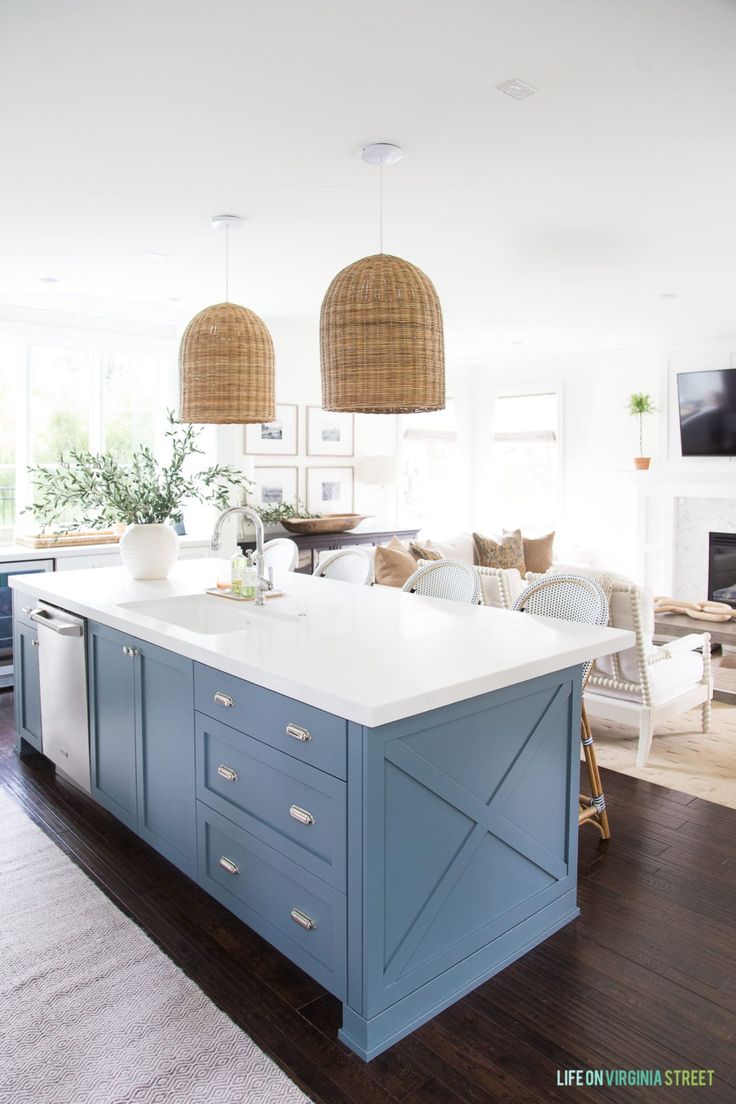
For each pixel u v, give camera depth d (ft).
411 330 7.68
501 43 6.87
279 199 11.19
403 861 6.42
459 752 6.83
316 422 23.48
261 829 7.25
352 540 22.75
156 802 9.05
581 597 9.81
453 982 6.98
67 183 10.53
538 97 7.93
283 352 22.40
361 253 14.19
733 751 13.61
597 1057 6.31
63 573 12.91
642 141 9.07
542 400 26.94
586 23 6.56
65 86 7.68
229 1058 6.31
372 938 6.20
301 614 9.52
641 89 7.76
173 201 11.28
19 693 12.81
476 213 11.83
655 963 7.55
